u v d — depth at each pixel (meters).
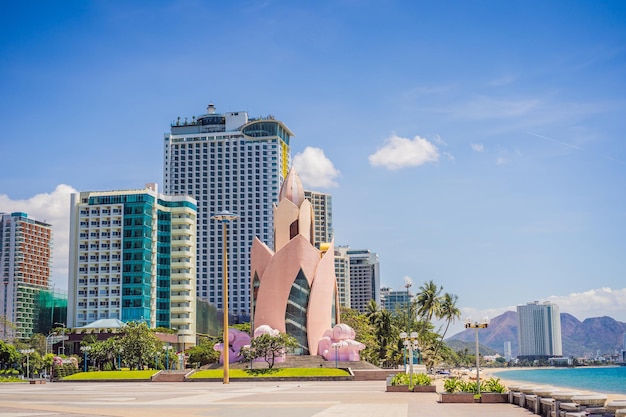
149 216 179.00
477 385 42.50
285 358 103.31
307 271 109.31
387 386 55.75
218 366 106.00
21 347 157.38
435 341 155.75
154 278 179.50
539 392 33.69
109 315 173.25
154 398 49.81
